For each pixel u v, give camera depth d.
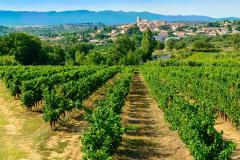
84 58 136.50
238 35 169.38
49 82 40.00
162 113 32.22
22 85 34.28
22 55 114.38
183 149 21.39
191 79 45.72
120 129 19.06
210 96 32.00
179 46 195.75
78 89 34.50
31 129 25.92
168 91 30.64
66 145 22.17
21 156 20.19
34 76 49.94
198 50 157.62
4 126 26.69
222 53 128.75
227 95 29.72
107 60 134.38
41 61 120.44
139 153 20.77
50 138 23.64
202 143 17.34
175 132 25.09
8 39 117.38
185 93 41.03
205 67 79.00
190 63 102.12
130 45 166.50
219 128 26.34
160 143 22.67
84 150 17.14
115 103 26.78
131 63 138.12
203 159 16.48
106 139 17.45
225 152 16.02
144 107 36.00
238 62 92.25
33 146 21.95
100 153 15.86
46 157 20.06
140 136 24.31
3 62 100.06
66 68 74.19
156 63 108.12
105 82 54.44
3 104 36.00
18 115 30.52
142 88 56.19
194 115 20.47
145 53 159.25
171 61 107.00
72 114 30.53
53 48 146.62
